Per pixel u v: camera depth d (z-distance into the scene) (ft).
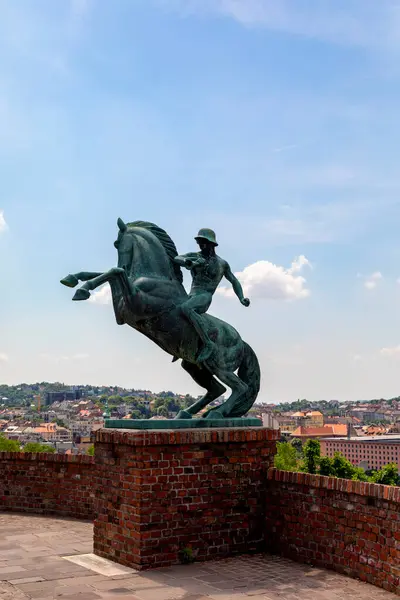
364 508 24.70
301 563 27.35
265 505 29.66
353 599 22.45
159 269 30.40
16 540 32.50
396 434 608.19
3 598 22.11
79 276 28.12
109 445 28.45
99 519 28.81
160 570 26.12
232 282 31.83
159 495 26.84
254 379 32.37
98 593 22.80
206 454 28.27
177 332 30.14
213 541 28.07
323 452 471.62
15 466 42.37
